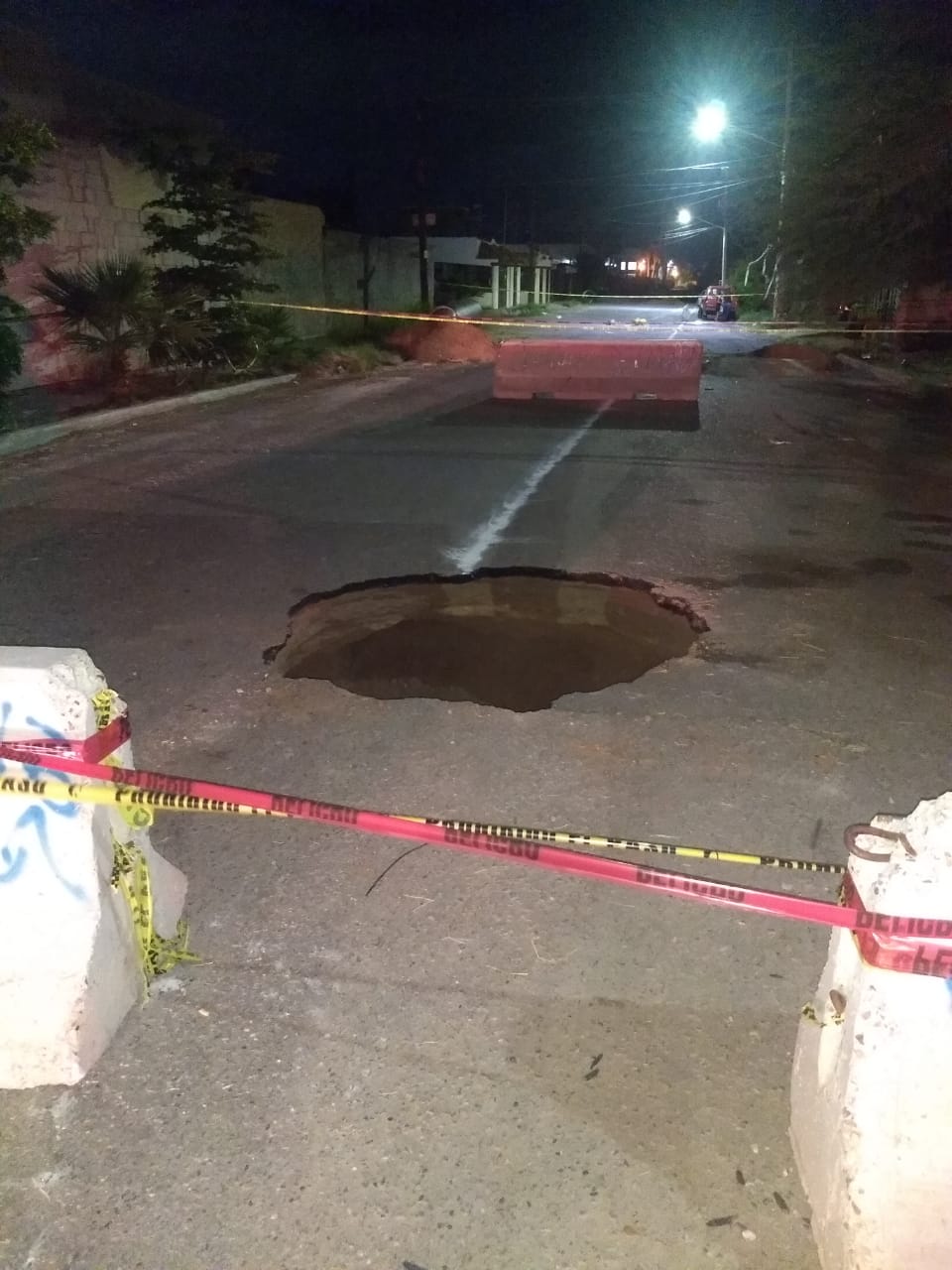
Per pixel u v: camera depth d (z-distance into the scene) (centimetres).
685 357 1647
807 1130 253
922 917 207
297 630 652
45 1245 239
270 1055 293
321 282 2894
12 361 1267
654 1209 250
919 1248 217
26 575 718
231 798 270
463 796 438
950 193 2102
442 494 984
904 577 764
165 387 1697
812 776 462
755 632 639
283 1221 246
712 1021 311
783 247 2772
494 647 683
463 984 324
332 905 362
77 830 277
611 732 497
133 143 1728
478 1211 249
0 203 1191
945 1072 212
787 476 1116
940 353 2441
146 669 565
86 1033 281
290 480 1039
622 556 794
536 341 1709
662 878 245
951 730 511
